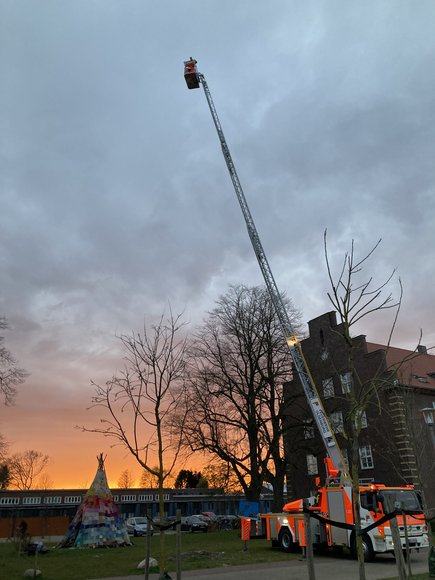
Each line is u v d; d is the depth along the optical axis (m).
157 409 11.98
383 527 18.77
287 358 37.91
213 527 53.81
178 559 10.71
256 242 40.88
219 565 19.09
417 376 38.72
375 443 35.12
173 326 14.88
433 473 33.38
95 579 15.92
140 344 19.02
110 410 14.43
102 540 29.67
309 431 39.59
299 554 22.11
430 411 22.00
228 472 36.31
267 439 35.94
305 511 7.78
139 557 22.73
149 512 11.77
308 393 33.19
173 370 13.26
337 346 40.62
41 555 25.09
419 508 19.42
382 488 19.58
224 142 45.09
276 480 35.81
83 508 30.81
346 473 24.55
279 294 38.72
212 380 36.41
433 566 12.46
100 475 32.31
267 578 15.40
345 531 20.36
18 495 60.88
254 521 26.06
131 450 11.68
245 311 39.38
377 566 17.80
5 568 18.86
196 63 48.56
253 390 36.78
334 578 14.96
